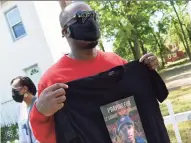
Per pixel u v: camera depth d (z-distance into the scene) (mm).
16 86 3158
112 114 1819
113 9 16188
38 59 12141
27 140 3033
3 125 12320
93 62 1942
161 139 1925
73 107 1751
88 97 1786
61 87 1609
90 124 1764
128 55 18219
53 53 11805
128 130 1840
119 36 15852
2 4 12609
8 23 12750
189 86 8281
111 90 1835
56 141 1715
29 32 12211
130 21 16906
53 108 1563
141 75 1929
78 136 1725
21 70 12641
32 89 3230
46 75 1893
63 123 1703
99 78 1814
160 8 16750
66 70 1879
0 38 13164
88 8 1879
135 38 17016
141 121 1878
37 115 1619
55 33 12109
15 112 12500
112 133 1800
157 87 1969
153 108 1928
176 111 6359
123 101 1853
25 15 12188
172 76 11117
